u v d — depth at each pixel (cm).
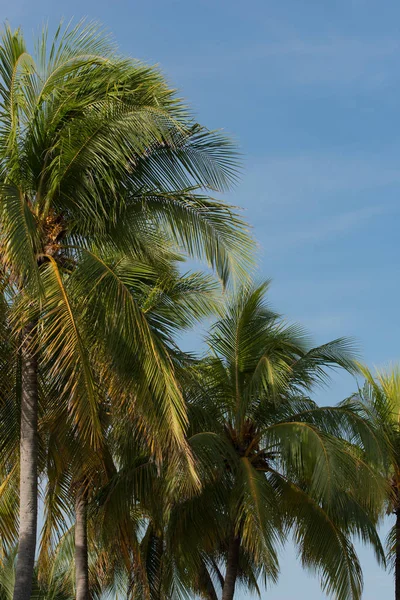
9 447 1344
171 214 1313
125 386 1171
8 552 1496
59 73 1263
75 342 1124
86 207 1262
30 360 1246
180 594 1925
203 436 1739
